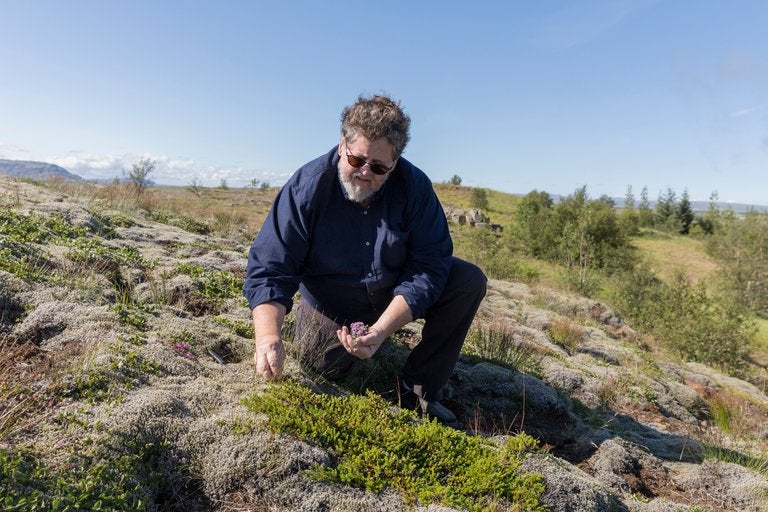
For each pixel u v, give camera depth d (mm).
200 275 4668
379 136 2527
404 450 2527
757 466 3791
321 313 3100
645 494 3203
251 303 2727
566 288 15375
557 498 2508
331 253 2887
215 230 9117
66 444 2066
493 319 6570
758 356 13938
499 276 15453
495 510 2268
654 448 3865
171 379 2705
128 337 2982
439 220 3002
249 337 3627
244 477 2213
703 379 7168
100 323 3074
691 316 11961
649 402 5000
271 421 2424
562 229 25109
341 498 2182
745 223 28922
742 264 24438
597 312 10602
